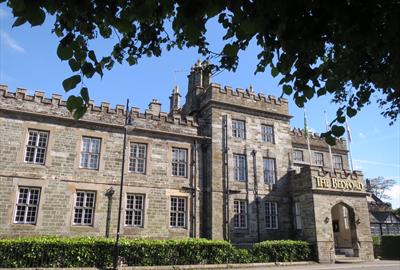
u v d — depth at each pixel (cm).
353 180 2941
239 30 450
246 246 2662
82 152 2416
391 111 790
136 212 2472
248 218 2752
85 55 407
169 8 424
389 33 432
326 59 577
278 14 416
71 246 1894
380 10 422
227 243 2306
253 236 2720
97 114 2500
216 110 2886
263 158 2989
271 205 2908
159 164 2619
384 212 4325
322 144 3850
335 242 3284
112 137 2520
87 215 2322
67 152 2353
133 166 2552
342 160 3906
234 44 484
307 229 2719
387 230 4178
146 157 2595
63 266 1852
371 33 414
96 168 2423
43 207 2200
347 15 400
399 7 418
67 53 391
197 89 3158
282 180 2992
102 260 1952
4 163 2162
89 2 398
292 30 419
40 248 1820
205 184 2738
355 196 2909
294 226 2880
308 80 529
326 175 2834
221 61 642
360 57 541
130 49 580
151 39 564
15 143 2222
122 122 2575
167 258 2109
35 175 2225
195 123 2859
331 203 2780
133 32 551
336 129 558
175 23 400
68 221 2241
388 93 652
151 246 2088
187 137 2766
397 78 522
